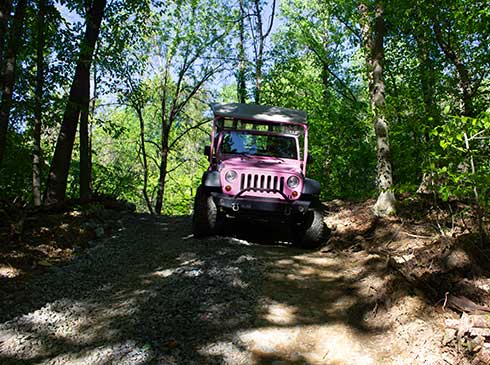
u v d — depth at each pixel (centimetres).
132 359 345
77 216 740
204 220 678
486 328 335
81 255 598
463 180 464
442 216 675
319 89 1644
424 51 966
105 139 2314
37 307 433
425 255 498
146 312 421
